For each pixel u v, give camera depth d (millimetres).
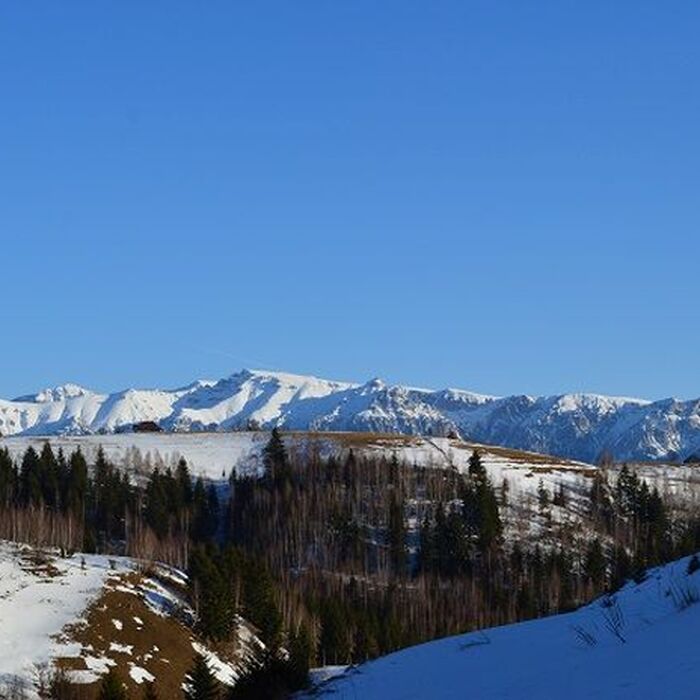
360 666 31062
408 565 153125
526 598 129375
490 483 177125
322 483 180375
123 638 78562
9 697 63531
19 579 89312
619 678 17844
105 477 171125
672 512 172250
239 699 33562
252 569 93312
